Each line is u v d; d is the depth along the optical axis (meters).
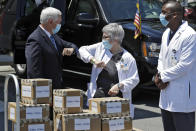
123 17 8.58
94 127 3.99
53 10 4.84
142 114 7.39
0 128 6.19
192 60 4.08
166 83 4.27
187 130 4.25
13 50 9.56
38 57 4.71
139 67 7.71
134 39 7.82
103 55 4.80
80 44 8.78
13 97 8.47
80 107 4.07
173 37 4.19
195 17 14.05
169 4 4.20
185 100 4.17
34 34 4.81
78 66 9.00
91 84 4.83
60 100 4.03
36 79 4.29
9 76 4.23
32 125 4.06
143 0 9.23
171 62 4.20
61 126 3.96
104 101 4.07
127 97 4.71
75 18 9.12
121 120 4.11
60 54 5.09
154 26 8.14
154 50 7.57
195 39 4.08
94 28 8.49
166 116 4.46
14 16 9.86
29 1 9.70
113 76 4.68
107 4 8.69
